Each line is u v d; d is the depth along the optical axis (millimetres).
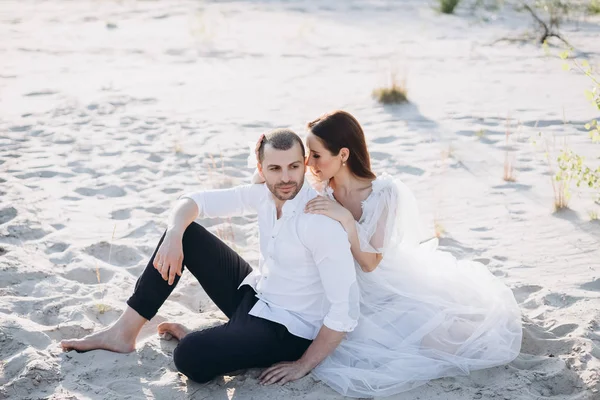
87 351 3775
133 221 5738
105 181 6637
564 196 5996
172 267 3619
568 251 5148
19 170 6883
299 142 3369
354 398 3406
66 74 11305
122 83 10750
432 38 14406
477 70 11469
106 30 15391
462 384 3498
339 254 3348
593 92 5512
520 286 4582
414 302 3703
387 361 3549
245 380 3527
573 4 16656
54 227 5570
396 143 7871
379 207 3555
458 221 5770
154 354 3770
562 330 3994
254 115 9016
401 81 10477
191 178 6758
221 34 14914
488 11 17422
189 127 8477
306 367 3504
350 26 15883
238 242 5418
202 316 4246
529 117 8711
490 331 3650
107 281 4711
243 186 3789
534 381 3480
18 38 14336
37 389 3467
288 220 3416
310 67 11898
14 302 4246
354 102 9664
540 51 12797
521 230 5555
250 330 3484
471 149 7598
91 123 8609
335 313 3402
